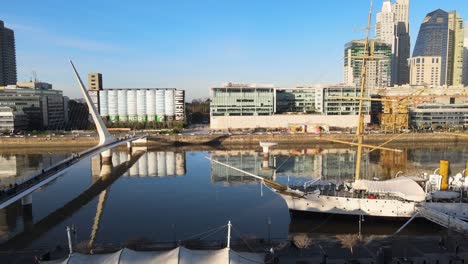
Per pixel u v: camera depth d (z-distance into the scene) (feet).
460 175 276.21
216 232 250.37
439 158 593.42
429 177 279.08
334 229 253.03
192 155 648.38
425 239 208.74
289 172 489.26
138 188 399.24
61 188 402.31
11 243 238.48
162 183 424.46
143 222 278.46
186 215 294.87
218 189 390.01
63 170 339.36
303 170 503.61
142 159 608.19
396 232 226.17
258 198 348.59
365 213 252.62
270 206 319.47
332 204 259.19
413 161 567.18
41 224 278.26
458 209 247.70
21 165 542.98
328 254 184.24
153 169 516.32
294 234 240.94
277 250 190.60
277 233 244.63
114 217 293.02
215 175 470.80
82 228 267.59
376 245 198.29
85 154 441.27
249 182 425.69
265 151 589.32
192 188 396.57
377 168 511.81
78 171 505.25
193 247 196.85
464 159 579.07
